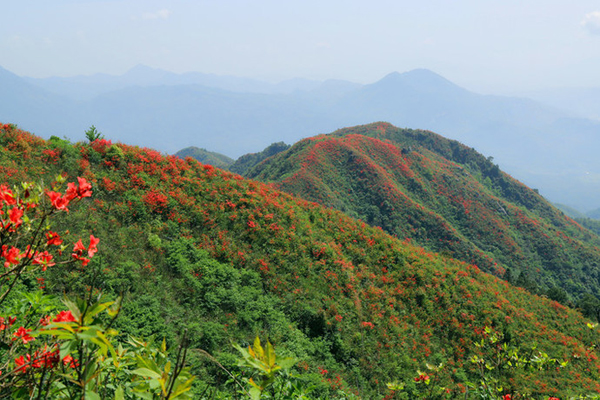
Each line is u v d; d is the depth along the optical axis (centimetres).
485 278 3450
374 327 2128
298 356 1584
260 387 192
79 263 1303
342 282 2334
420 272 2755
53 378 175
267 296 1941
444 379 1891
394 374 1845
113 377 231
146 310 1325
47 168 1772
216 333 1434
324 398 1273
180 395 152
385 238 3112
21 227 205
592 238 13538
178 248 1839
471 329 2484
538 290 5250
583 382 2055
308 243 2494
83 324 141
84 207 1680
